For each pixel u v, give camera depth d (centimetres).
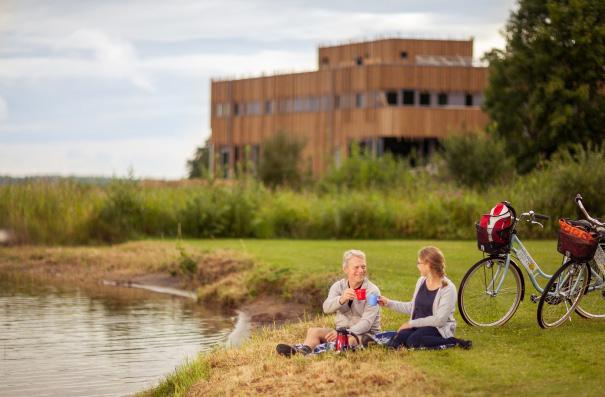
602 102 5738
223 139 9981
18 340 1708
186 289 2516
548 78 5812
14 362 1502
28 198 3556
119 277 2733
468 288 1309
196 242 3362
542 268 2039
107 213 3572
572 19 5738
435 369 1072
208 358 1312
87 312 2086
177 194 3828
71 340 1708
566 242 1293
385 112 7969
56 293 2438
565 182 3222
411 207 3556
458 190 3669
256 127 9556
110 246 3409
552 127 5722
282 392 1038
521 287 1325
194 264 2630
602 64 5662
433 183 4119
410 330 1186
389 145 8144
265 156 6931
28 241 3441
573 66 5819
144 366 1469
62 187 3688
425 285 1190
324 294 2006
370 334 1198
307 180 6588
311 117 8844
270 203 3744
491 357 1124
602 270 1325
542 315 1289
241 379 1116
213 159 10100
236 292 2192
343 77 8481
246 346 1365
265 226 3606
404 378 1034
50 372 1427
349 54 9356
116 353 1575
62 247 3366
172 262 2769
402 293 1789
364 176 4925
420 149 8025
